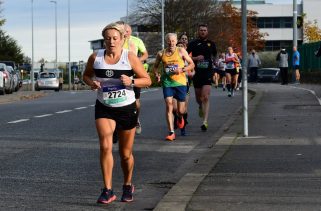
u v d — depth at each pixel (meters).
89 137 15.79
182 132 16.28
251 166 10.99
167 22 101.56
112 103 8.43
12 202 8.64
